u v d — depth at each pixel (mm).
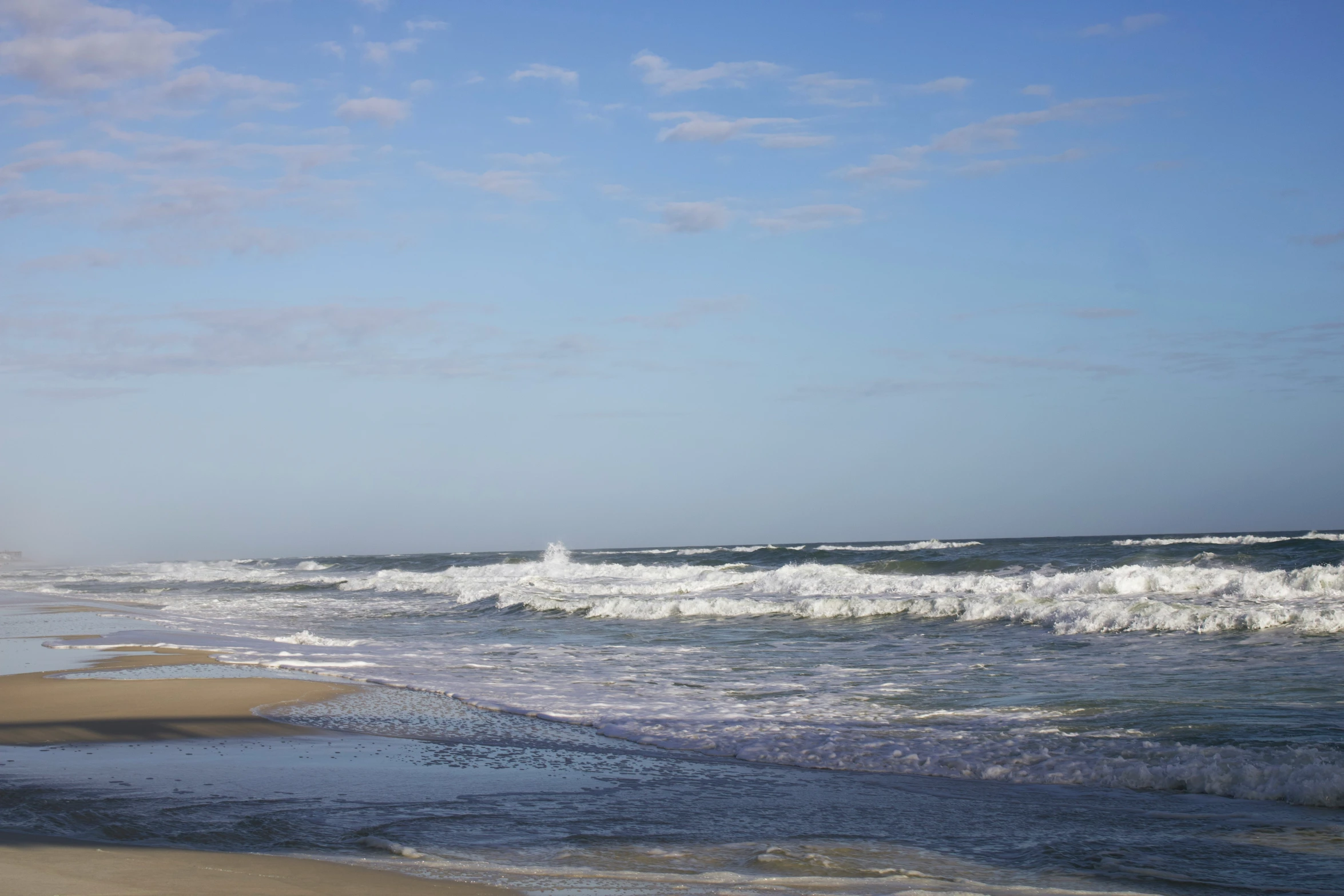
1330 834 6277
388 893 4836
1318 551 30422
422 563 78438
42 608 34844
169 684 14008
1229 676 12328
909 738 9680
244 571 73938
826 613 23406
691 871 5551
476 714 11750
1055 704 11008
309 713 11836
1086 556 34438
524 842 6227
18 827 6516
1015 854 5984
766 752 9383
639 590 31594
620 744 9992
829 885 5238
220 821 6707
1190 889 5234
